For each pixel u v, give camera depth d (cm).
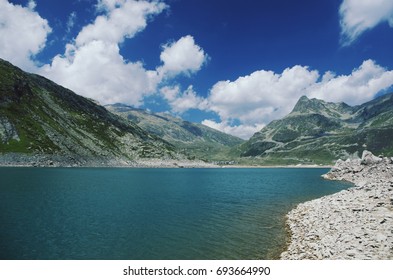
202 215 4600
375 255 2194
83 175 12125
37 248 2884
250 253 2828
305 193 7731
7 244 2969
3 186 7244
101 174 13575
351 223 3162
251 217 4459
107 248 2948
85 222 3984
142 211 4888
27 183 8050
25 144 17050
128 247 2992
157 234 3478
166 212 4834
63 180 9456
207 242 3175
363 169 12594
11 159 15550
